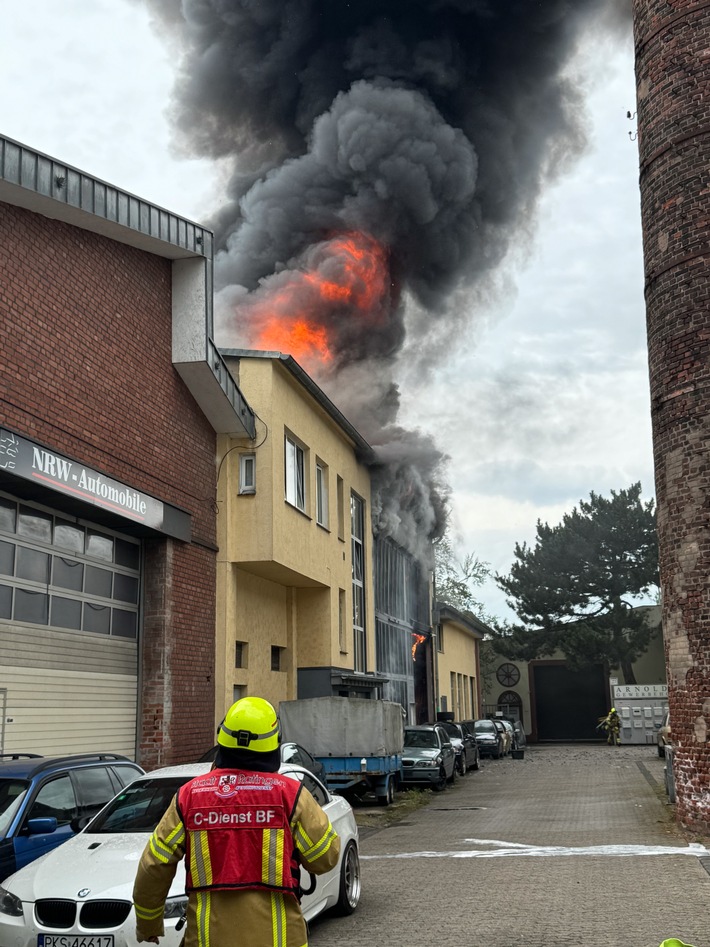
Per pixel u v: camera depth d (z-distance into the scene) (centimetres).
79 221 1232
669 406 1261
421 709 3397
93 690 1276
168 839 335
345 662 2266
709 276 1229
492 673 5400
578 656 4962
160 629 1423
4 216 1102
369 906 812
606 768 2700
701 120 1264
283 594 2102
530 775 2561
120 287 1357
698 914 734
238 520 1702
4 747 1067
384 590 2844
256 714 348
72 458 1155
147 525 1359
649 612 5084
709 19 1280
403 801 1869
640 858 1015
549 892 844
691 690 1195
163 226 1396
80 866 615
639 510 5025
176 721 1432
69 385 1194
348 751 1764
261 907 328
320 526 2083
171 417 1498
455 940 677
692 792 1190
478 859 1060
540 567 5172
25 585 1134
